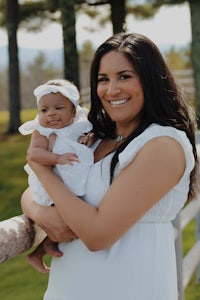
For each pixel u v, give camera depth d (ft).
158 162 8.85
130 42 9.14
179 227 14.58
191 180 9.68
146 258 9.12
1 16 72.64
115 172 9.16
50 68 117.91
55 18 69.87
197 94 61.11
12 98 67.41
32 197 9.62
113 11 64.23
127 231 9.14
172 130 9.00
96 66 9.46
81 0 64.69
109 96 9.22
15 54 68.33
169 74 9.36
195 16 60.90
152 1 60.95
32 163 9.27
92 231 8.79
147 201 8.84
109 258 9.11
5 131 67.92
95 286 9.14
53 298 9.55
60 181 9.11
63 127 9.50
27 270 23.34
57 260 9.57
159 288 9.21
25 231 9.37
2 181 42.86
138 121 9.39
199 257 17.58
